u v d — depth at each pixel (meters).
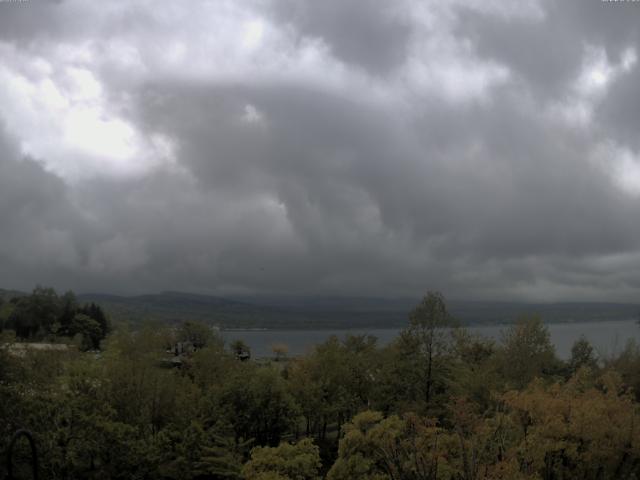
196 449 32.69
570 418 24.42
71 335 117.44
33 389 35.81
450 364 43.38
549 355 45.62
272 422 39.19
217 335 81.38
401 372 42.88
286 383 44.84
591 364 53.97
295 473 26.11
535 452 21.91
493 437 23.03
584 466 24.11
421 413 36.81
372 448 24.28
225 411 38.31
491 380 38.62
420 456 20.36
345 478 24.12
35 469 12.83
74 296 132.38
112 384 37.31
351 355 48.22
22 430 12.45
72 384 36.56
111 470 29.55
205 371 49.03
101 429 29.59
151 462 30.14
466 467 19.98
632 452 23.95
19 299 127.56
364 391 44.91
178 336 75.62
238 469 30.83
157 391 37.88
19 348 46.53
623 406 25.95
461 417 23.00
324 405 42.09
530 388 29.64
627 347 58.12
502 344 47.12
